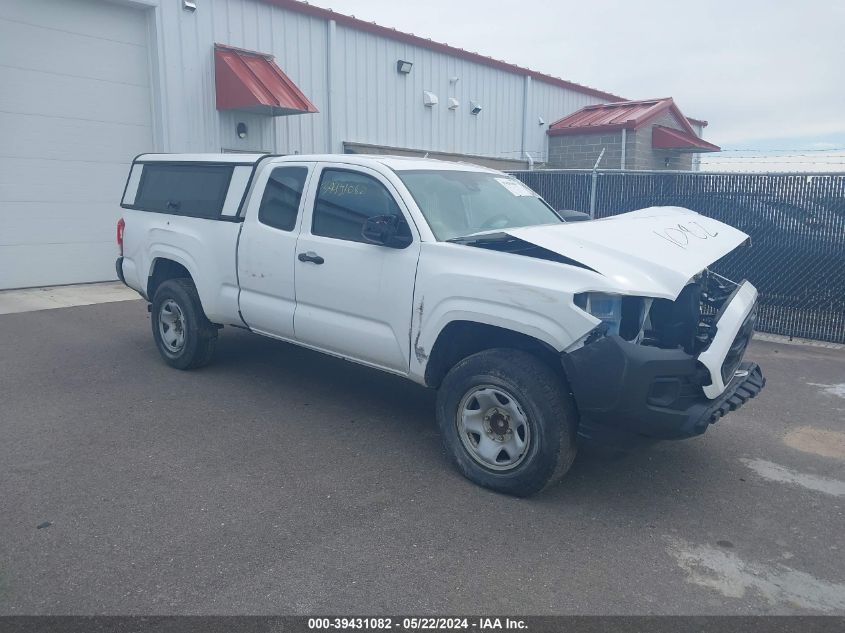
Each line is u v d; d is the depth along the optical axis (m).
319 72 14.00
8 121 10.62
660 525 4.09
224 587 3.32
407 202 4.91
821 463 5.09
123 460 4.71
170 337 6.79
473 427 4.47
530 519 4.10
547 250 4.39
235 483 4.42
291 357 7.35
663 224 5.05
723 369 4.37
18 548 3.59
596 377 3.96
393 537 3.83
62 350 7.45
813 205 8.73
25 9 10.59
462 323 4.57
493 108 18.31
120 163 11.98
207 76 12.39
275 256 5.64
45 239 11.26
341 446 5.07
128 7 11.66
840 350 8.48
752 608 3.33
